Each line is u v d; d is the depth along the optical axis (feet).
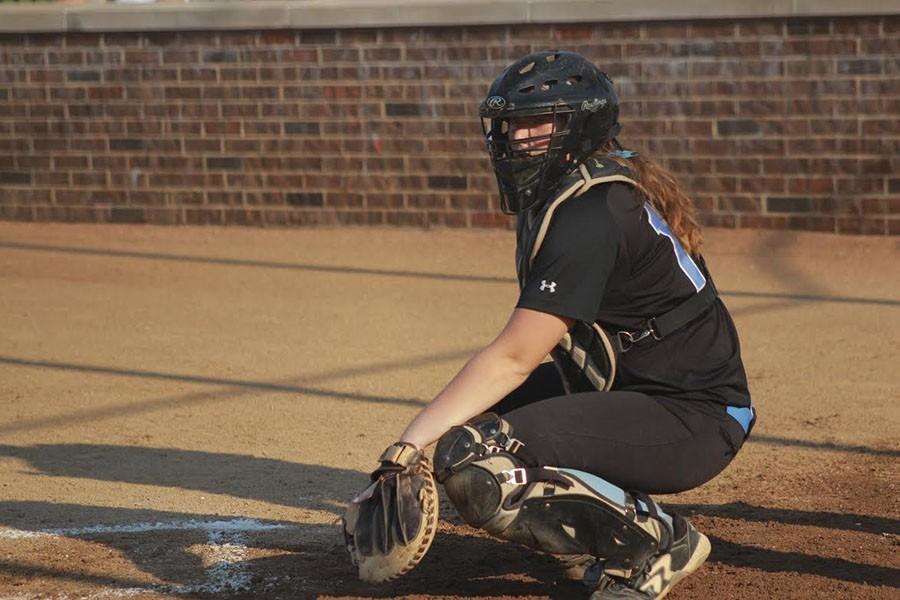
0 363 80.69
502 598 42.22
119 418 67.97
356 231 128.88
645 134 121.80
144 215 134.51
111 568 45.78
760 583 43.14
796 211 118.83
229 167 131.85
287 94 129.29
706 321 39.34
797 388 73.56
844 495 54.24
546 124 38.06
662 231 38.09
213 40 130.11
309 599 42.39
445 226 127.44
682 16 118.11
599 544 38.47
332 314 96.12
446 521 51.47
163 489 55.77
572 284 36.37
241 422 67.15
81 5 132.77
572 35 121.80
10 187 137.49
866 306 96.22
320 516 52.13
